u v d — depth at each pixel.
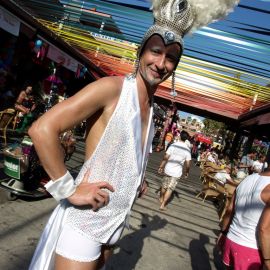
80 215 1.69
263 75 6.20
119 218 1.76
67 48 9.23
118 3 4.96
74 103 1.57
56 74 12.73
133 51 8.04
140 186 1.92
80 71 11.11
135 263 4.48
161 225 6.55
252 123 9.45
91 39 7.90
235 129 16.75
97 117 1.72
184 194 10.96
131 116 1.69
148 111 1.85
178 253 5.35
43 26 7.52
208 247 6.04
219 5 1.86
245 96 8.54
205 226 7.49
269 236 2.66
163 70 1.75
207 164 14.20
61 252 1.69
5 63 10.13
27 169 5.43
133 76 1.79
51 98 12.41
